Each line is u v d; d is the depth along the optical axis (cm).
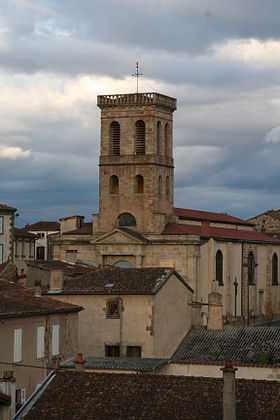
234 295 18012
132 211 17362
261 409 5688
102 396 5925
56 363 8631
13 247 19950
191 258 16512
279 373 8206
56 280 10619
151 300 10250
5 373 7344
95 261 17050
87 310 10456
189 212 18725
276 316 19962
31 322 8725
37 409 5881
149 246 16825
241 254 18412
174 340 10494
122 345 10312
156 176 17375
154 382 5984
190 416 5700
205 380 5959
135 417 5744
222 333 9675
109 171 17588
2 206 19412
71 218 17938
